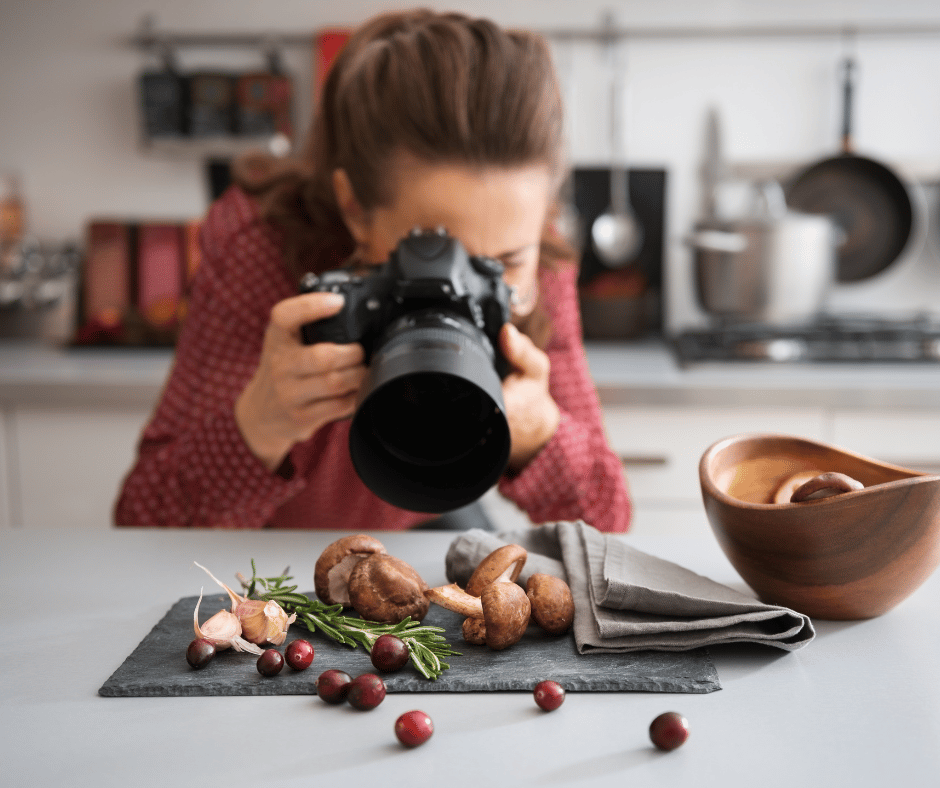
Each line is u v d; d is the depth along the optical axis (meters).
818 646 0.61
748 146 2.01
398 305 0.78
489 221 0.88
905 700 0.53
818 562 0.61
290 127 2.01
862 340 1.78
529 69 0.89
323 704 0.53
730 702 0.53
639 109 2.01
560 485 1.01
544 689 0.52
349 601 0.65
